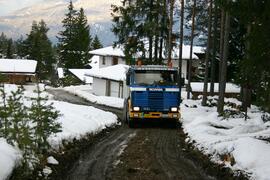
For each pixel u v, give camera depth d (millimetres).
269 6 13281
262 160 12289
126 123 27016
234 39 46719
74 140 16844
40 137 12703
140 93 24000
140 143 18219
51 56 127000
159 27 39406
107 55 70125
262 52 13891
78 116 22500
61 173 12305
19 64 87312
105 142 18234
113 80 56594
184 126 23969
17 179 10289
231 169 12516
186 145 17797
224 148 14336
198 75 64250
